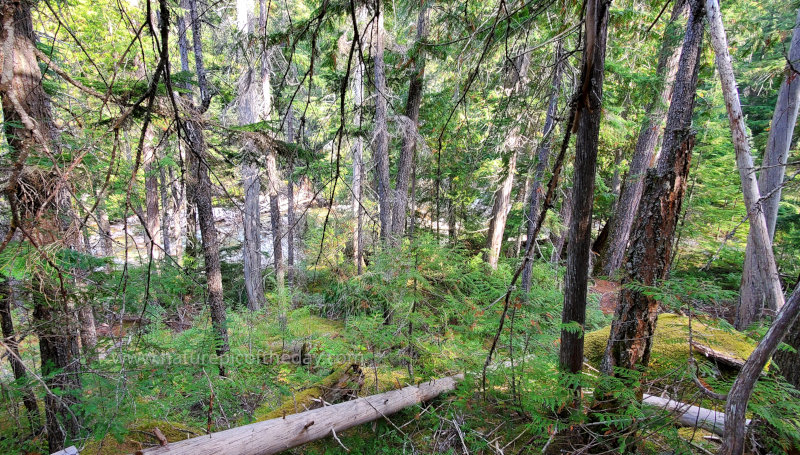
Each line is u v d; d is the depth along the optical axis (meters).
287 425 3.42
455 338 4.30
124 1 4.93
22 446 3.25
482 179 10.96
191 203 4.16
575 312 2.70
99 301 3.02
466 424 3.56
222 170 4.74
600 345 5.59
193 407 4.62
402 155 8.73
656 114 6.76
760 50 5.57
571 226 2.62
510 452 3.28
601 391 2.93
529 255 2.04
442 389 4.36
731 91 3.41
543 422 2.78
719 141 11.08
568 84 5.08
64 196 2.53
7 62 1.64
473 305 3.95
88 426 3.12
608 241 14.20
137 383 3.28
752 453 2.73
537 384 3.11
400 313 4.48
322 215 9.84
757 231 3.84
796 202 10.98
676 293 2.58
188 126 3.65
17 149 2.56
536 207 7.54
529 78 5.61
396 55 7.75
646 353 3.07
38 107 2.82
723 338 5.02
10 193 1.73
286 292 7.68
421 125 10.02
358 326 4.65
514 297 3.34
